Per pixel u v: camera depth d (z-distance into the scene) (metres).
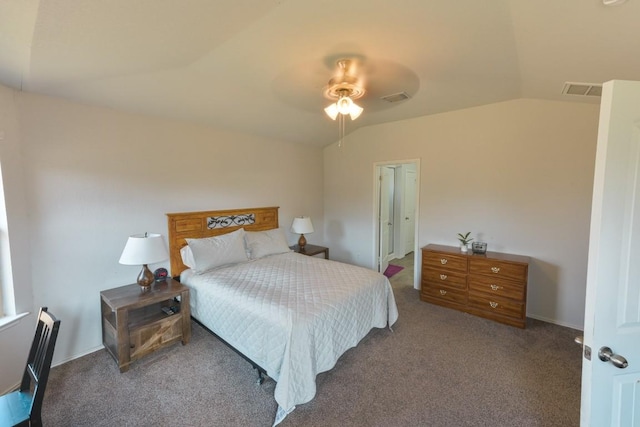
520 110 3.19
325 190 5.27
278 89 2.77
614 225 1.05
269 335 2.03
